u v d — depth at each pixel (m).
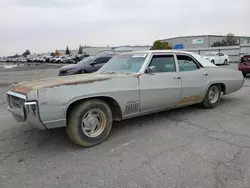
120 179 2.62
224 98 7.02
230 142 3.58
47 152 3.40
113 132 4.16
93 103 3.52
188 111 5.48
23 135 4.12
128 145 3.57
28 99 3.09
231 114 5.18
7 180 2.66
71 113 3.40
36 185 2.55
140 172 2.76
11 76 17.84
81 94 3.36
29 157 3.25
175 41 75.56
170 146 3.49
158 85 4.31
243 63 12.41
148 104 4.21
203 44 70.00
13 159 3.19
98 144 3.64
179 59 4.88
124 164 2.97
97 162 3.05
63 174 2.77
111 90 3.67
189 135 3.93
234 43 66.44
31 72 22.69
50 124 3.18
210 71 5.45
